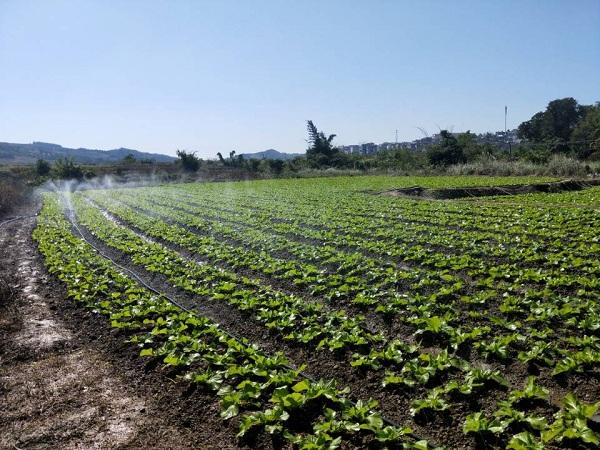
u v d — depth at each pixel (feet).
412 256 42.80
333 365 24.64
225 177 202.18
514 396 19.48
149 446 18.70
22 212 102.89
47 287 41.68
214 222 69.87
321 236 54.70
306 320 29.22
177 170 215.72
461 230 56.29
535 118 259.80
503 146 273.13
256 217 74.59
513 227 54.39
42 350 28.25
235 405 20.03
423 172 160.76
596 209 66.28
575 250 41.86
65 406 21.85
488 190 96.89
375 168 207.10
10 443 19.11
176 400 21.81
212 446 18.56
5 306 35.91
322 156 234.58
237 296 35.35
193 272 42.88
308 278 38.01
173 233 63.87
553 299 29.84
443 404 19.63
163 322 29.89
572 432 16.51
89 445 18.89
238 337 29.50
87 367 25.91
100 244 62.28
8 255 57.31
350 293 34.65
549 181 106.01
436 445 17.89
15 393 23.13
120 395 22.76
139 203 106.63
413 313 29.71
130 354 26.78
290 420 19.43
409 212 71.87
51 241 62.39
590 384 20.56
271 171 216.13
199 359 24.82
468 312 29.53
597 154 153.28
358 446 17.57
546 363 22.53
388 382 21.83
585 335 24.40
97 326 31.48
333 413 18.93
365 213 72.84
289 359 26.12
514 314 28.84
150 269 45.19
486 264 39.83
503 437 17.57
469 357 24.21
